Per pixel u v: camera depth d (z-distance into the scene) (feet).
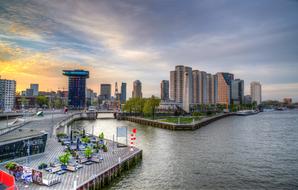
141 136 394.52
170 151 274.36
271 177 186.91
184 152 269.64
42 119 506.07
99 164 181.37
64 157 163.73
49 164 176.96
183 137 386.11
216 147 301.43
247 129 513.86
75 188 129.18
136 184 168.04
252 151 279.28
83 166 175.52
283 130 497.46
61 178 148.36
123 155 211.61
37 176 138.62
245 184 172.04
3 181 132.57
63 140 267.80
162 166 212.02
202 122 573.74
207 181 176.76
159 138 373.40
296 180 180.65
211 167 211.61
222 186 167.63
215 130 490.08
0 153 178.50
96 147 234.99
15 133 224.33
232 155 257.96
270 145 318.86
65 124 495.00
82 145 242.78
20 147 193.16
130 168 204.33
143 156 248.32
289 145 320.09
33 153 202.59
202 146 306.96
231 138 378.73
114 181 172.86
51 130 330.95
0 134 218.38
